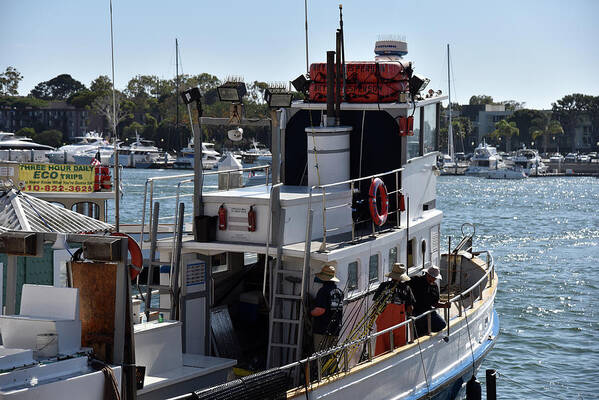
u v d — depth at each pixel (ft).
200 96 45.29
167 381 37.99
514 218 250.98
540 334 89.30
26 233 35.99
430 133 58.65
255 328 50.06
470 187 431.43
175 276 43.75
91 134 502.38
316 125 54.39
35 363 30.81
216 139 507.30
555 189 420.36
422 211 57.21
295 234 44.75
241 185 64.85
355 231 49.80
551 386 71.10
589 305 105.70
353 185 50.75
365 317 44.96
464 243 71.51
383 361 41.93
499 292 115.24
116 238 33.37
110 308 33.81
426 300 48.26
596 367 76.59
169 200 265.75
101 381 31.96
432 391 46.32
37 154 292.81
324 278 41.39
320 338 42.19
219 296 48.98
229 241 44.88
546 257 154.71
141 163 458.50
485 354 55.57
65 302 33.42
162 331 39.34
